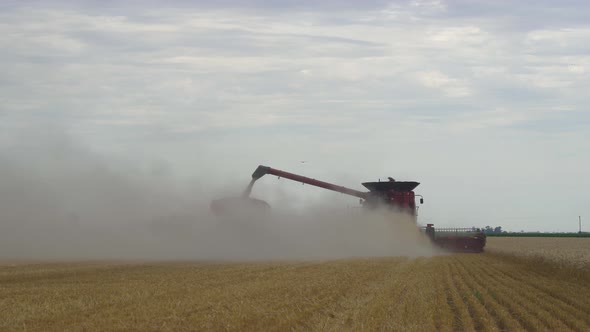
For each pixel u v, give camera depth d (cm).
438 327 2106
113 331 1912
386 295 2722
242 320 2066
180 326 1977
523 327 2141
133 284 3058
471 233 6706
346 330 1948
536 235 18575
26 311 2238
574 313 2417
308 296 2644
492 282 3503
